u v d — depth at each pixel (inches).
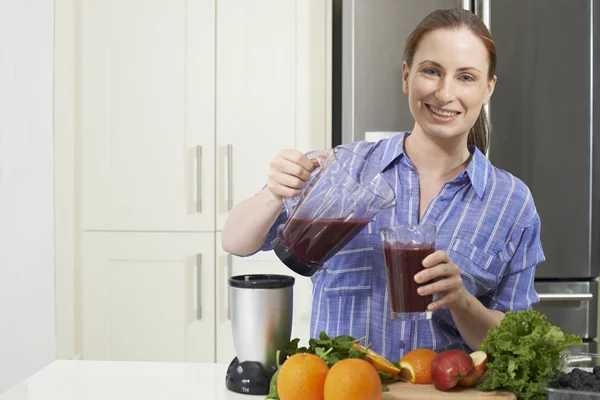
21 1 102.4
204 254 104.0
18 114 103.3
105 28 103.3
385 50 97.0
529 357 43.3
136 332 104.3
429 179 58.9
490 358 45.8
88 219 104.2
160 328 104.1
